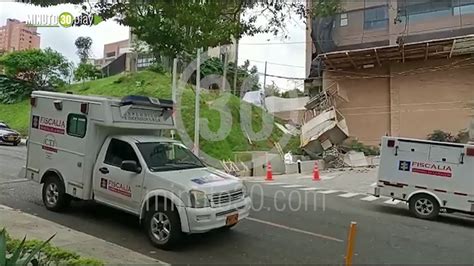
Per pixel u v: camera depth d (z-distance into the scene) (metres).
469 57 28.67
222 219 6.95
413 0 28.81
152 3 5.61
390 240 8.36
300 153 29.28
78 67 41.66
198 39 6.05
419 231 9.54
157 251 6.73
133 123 8.31
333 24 30.36
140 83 31.80
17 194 10.52
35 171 9.33
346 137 30.42
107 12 5.87
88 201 9.41
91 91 33.81
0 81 38.50
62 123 8.81
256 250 7.02
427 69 29.83
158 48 6.12
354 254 7.14
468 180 11.19
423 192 11.62
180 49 6.09
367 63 31.03
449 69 29.22
